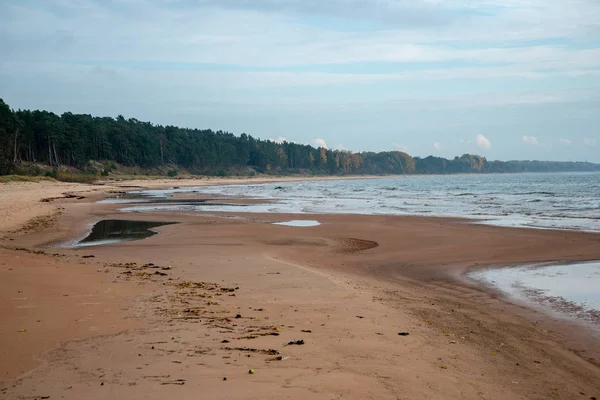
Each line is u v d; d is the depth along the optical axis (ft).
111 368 19.63
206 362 20.86
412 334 28.40
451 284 45.29
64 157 390.42
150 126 590.96
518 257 59.67
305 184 426.51
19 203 140.67
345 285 42.88
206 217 112.68
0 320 26.17
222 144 618.85
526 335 29.94
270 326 28.09
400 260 58.18
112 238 78.43
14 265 43.47
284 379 19.29
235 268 50.29
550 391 21.30
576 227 89.25
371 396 18.29
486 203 161.99
